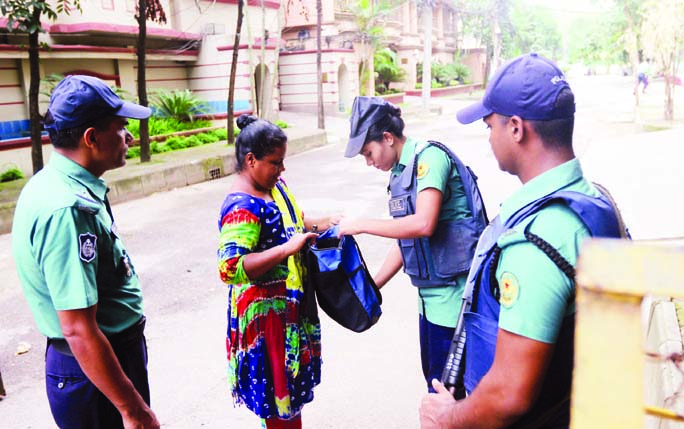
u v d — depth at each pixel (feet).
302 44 78.64
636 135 43.50
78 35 44.65
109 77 48.91
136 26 49.03
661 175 27.66
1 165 34.63
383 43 96.37
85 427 6.47
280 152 7.31
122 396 5.92
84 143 6.00
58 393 6.36
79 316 5.67
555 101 4.15
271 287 7.50
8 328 15.55
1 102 39.32
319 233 8.28
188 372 12.46
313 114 76.13
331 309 7.80
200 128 50.21
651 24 51.70
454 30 140.36
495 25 133.08
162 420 10.67
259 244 7.44
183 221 26.81
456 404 4.47
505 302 4.00
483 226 7.89
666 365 7.82
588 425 2.34
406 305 15.66
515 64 4.33
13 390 12.17
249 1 65.16
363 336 13.91
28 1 27.48
